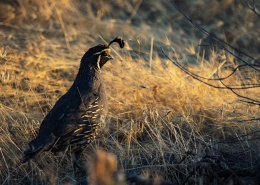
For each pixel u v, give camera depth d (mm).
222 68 15977
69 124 10930
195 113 13055
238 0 19625
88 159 11367
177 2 19578
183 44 17750
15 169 10953
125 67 14836
